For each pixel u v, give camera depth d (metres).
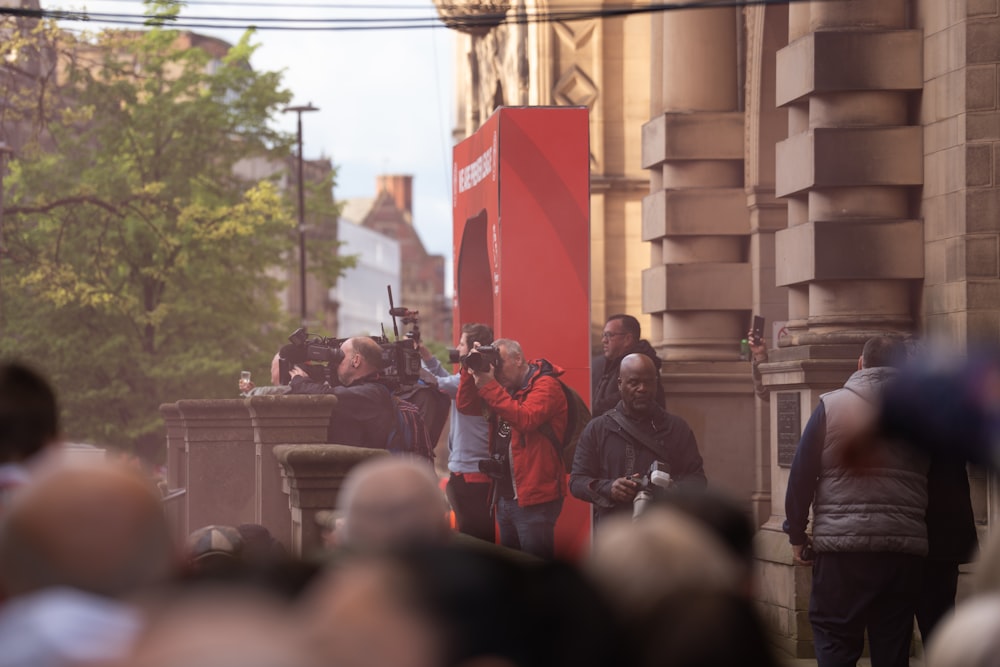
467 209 19.97
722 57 24.97
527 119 17.42
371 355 16.03
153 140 61.59
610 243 31.88
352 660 1.89
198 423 15.34
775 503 16.97
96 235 58.12
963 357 4.50
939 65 16.41
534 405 14.78
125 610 2.83
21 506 3.29
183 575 3.07
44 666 2.62
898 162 16.84
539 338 17.38
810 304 17.58
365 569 2.08
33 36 55.06
